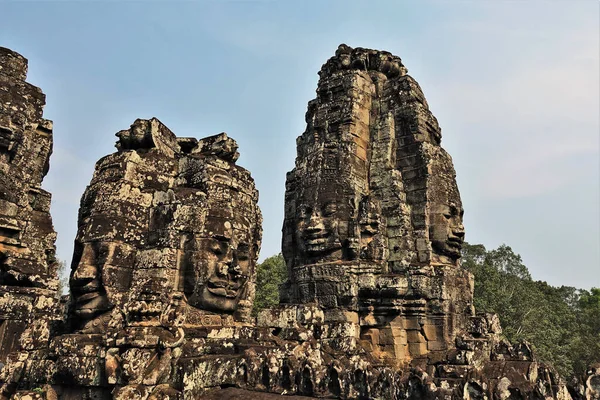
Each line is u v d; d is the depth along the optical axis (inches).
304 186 592.1
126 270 319.0
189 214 335.3
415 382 288.0
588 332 1626.5
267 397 265.3
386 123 625.3
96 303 309.0
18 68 539.2
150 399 253.6
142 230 335.0
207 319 330.0
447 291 541.3
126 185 332.8
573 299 2377.0
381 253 554.9
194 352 293.7
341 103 628.4
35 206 559.8
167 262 315.3
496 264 1605.6
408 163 613.0
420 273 537.6
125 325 286.5
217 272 334.6
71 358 277.7
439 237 580.4
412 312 535.2
